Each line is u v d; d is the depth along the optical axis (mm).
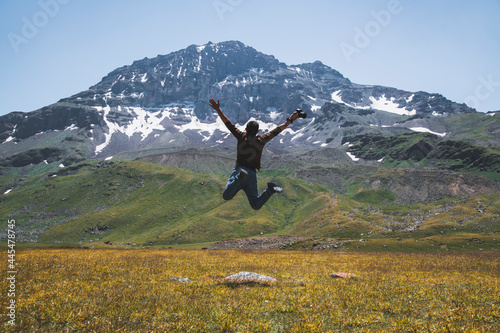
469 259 33156
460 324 11336
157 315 11484
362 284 16953
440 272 22297
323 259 30953
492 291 15852
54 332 10297
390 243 129125
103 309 11914
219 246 165750
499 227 183000
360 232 196875
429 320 11695
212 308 12250
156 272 19844
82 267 20547
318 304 13117
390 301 13781
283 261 28297
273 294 14344
